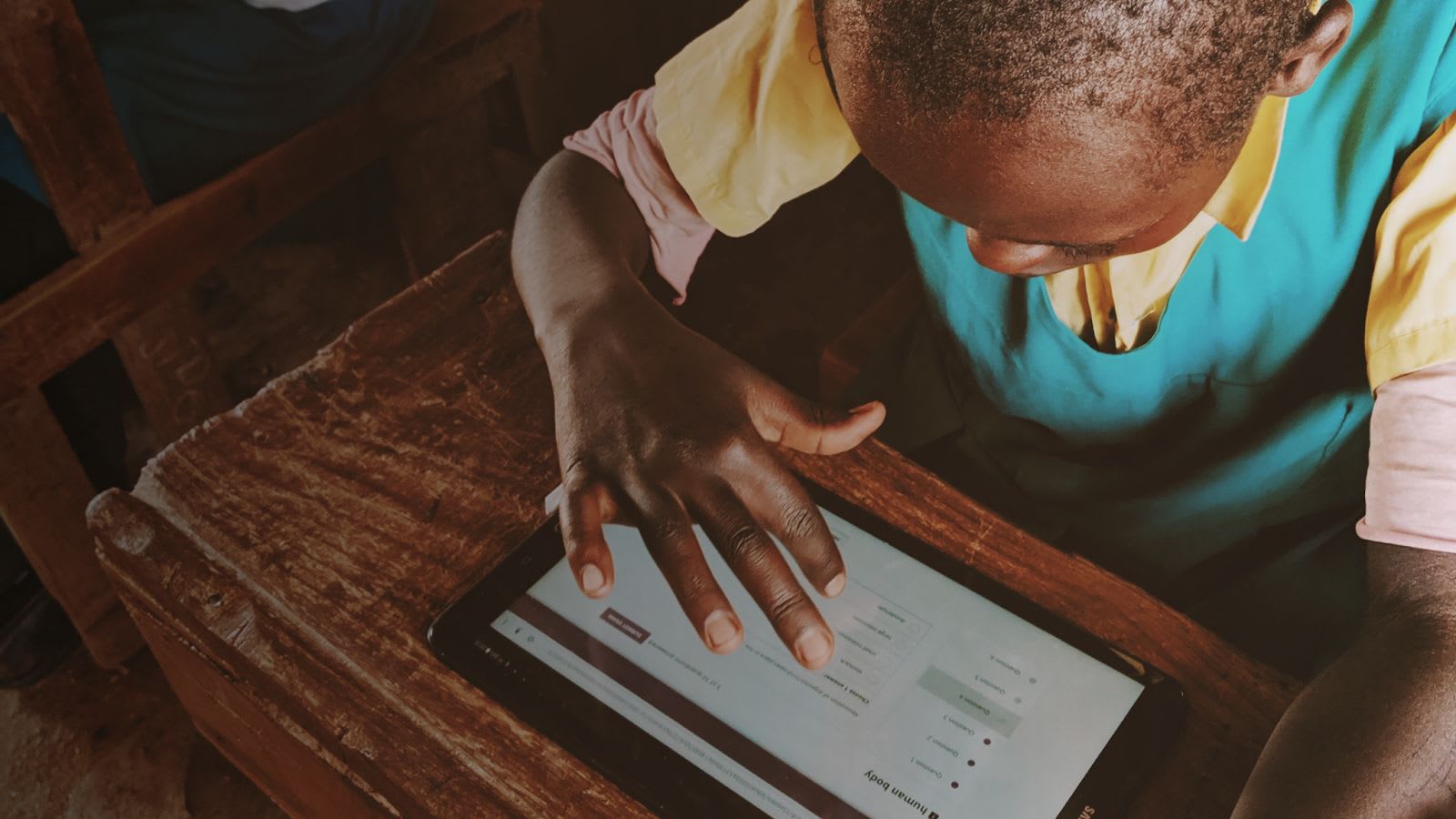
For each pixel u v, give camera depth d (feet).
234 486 2.89
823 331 6.34
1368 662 2.20
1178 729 2.30
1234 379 3.16
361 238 6.95
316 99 5.07
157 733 4.75
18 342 4.24
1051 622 2.40
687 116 3.06
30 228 4.32
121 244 4.52
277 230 6.77
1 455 4.24
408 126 5.65
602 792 2.31
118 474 4.99
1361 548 3.27
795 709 2.28
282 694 2.53
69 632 4.96
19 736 4.75
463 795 2.34
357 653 2.56
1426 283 2.34
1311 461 3.18
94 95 4.21
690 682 2.34
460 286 3.38
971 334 3.54
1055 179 1.76
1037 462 3.67
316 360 3.17
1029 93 1.65
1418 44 2.49
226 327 6.44
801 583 2.46
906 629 2.39
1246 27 1.65
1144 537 3.58
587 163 3.34
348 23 4.99
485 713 2.43
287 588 2.69
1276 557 3.44
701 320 6.42
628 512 2.45
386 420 3.03
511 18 5.88
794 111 2.93
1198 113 1.71
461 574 2.70
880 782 2.17
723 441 2.49
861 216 6.96
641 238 3.31
